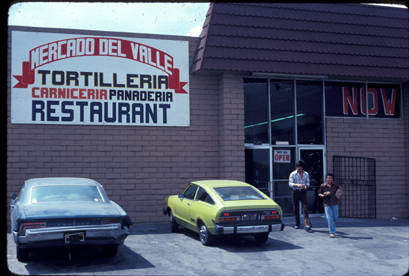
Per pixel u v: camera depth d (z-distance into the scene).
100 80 13.73
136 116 14.00
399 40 15.96
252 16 14.41
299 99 15.61
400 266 8.55
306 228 12.52
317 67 14.50
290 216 15.17
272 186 15.03
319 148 15.65
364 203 15.88
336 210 11.80
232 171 14.19
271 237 11.59
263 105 15.19
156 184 14.09
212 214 9.82
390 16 16.23
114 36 13.93
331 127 15.82
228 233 9.70
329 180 11.82
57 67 13.41
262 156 15.05
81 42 13.64
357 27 15.54
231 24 14.07
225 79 14.31
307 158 15.52
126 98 13.93
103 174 13.63
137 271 7.84
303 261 8.90
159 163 14.15
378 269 8.31
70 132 13.43
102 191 9.28
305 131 15.58
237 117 14.37
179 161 14.34
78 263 8.38
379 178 16.17
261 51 14.10
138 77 14.08
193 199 11.05
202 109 14.63
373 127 16.28
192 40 14.67
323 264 8.66
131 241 10.83
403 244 10.77
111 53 13.88
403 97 16.66
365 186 15.93
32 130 13.14
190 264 8.48
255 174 14.94
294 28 14.72
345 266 8.53
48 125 13.27
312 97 15.75
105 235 7.91
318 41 14.83
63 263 8.34
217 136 14.72
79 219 7.79
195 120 14.56
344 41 15.14
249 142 14.96
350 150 15.98
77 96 13.52
